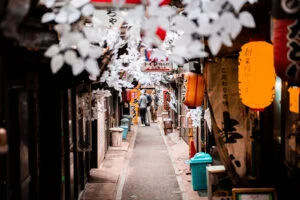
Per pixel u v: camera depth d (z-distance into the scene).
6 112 5.30
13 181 6.25
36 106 7.58
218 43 4.35
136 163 18.56
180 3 6.82
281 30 4.28
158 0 4.87
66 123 10.48
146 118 37.09
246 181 8.57
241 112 8.54
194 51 4.51
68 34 4.45
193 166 13.05
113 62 11.75
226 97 8.55
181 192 13.16
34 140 7.41
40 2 4.72
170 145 24.06
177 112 29.88
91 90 13.16
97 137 16.73
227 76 8.52
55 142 9.22
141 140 26.88
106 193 13.16
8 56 5.07
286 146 7.81
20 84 6.16
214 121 8.56
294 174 7.36
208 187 9.80
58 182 9.21
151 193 13.30
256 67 5.70
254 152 8.59
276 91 8.43
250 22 4.33
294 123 7.30
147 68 17.59
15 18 3.71
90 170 16.48
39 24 4.78
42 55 5.17
